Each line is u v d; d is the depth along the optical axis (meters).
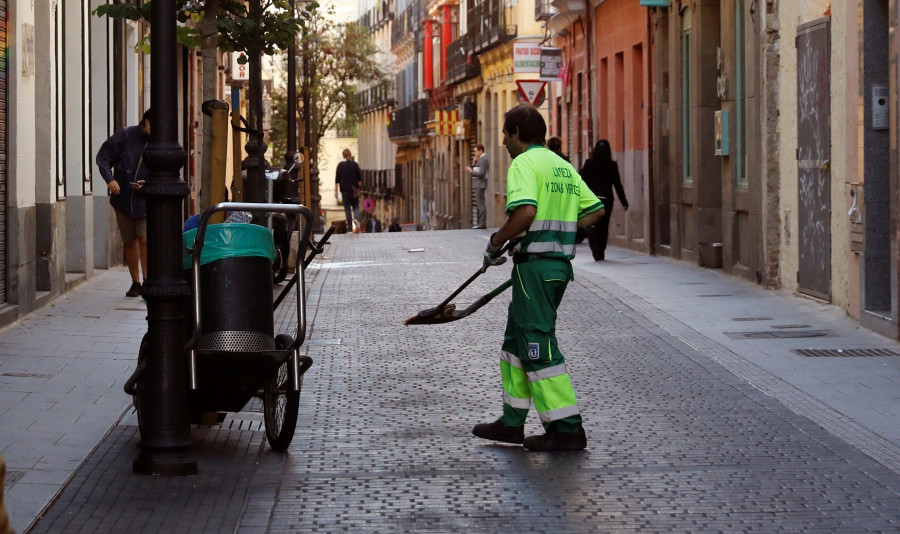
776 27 15.99
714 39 19.78
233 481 6.89
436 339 12.31
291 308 14.90
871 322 12.33
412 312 14.41
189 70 26.61
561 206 7.73
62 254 14.82
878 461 7.32
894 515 6.24
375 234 32.66
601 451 7.64
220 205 7.08
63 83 15.00
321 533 5.98
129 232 14.71
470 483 6.91
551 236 7.68
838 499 6.54
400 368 10.70
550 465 7.30
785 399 9.17
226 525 6.05
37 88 14.01
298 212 7.28
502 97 46.94
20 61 12.73
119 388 9.21
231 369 7.30
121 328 12.23
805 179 14.91
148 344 7.04
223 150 9.22
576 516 6.26
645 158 23.48
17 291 12.68
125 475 6.90
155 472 6.91
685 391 9.54
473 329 12.98
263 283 7.41
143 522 6.05
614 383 9.91
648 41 23.27
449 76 58.12
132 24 20.80
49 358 10.37
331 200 109.62
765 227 16.31
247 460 7.42
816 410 8.77
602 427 8.31
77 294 15.05
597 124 28.52
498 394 9.56
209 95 10.12
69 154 16.33
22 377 9.50
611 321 13.33
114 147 14.51
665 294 15.67
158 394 6.96
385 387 9.84
